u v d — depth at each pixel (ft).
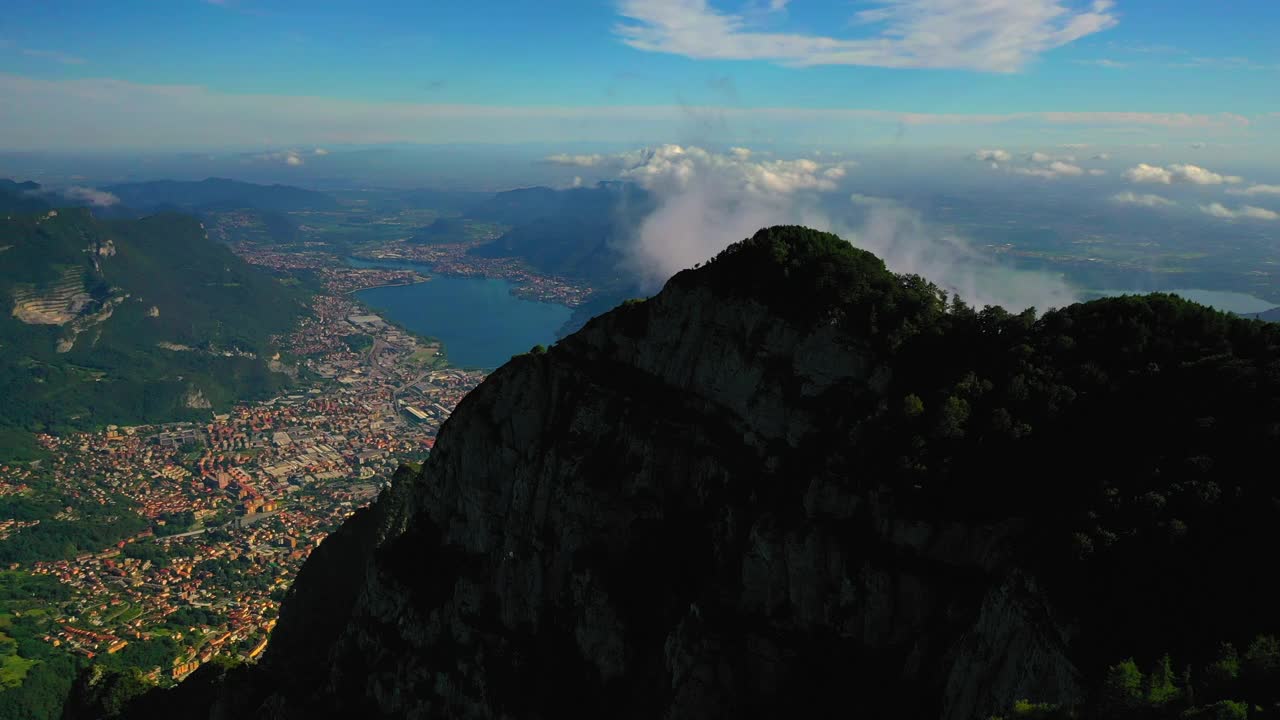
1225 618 213.87
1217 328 295.69
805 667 278.46
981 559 258.78
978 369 312.71
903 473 281.13
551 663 346.13
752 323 355.36
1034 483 267.18
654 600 331.36
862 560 275.59
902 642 267.80
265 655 554.46
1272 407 249.14
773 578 295.89
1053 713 198.49
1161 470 248.52
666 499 353.72
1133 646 213.66
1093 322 317.42
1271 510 224.94
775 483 321.52
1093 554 231.09
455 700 354.95
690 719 284.00
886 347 326.65
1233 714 177.06
